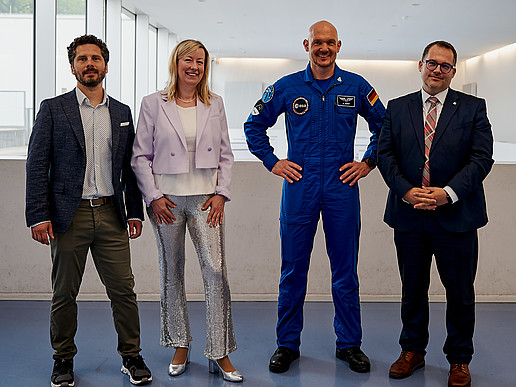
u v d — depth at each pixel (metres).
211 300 2.81
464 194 2.61
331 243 3.01
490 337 3.44
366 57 15.73
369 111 2.97
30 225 2.61
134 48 10.66
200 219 2.77
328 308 4.01
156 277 4.16
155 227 2.79
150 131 2.75
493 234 4.13
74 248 2.69
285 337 3.07
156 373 2.91
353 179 2.94
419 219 2.76
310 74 2.94
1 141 6.27
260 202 4.12
